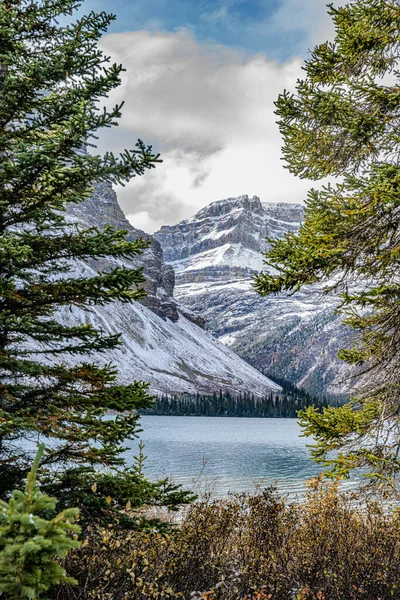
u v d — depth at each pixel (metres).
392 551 6.90
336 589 6.05
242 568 6.04
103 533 5.27
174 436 100.38
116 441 5.96
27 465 5.91
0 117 5.82
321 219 6.51
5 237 5.31
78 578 4.98
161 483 6.52
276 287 6.87
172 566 5.91
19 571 2.32
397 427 7.06
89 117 5.29
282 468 51.00
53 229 6.23
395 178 5.83
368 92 6.80
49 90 6.00
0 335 5.92
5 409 5.62
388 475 7.03
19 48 5.98
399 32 6.93
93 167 5.67
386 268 6.81
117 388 5.99
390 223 6.43
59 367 5.95
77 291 5.79
